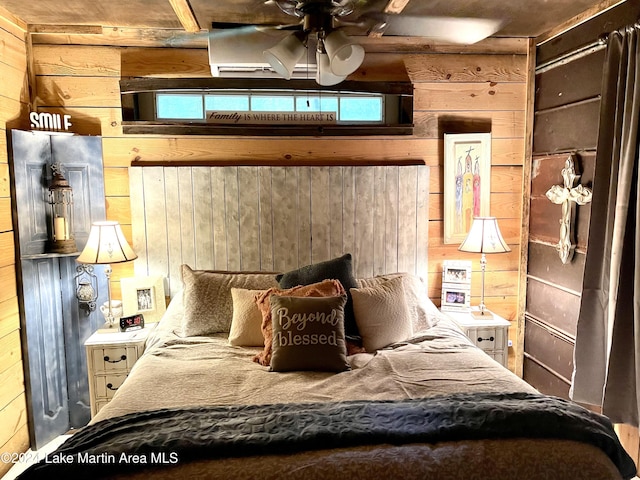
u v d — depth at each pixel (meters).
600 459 1.43
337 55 1.97
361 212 3.11
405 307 2.50
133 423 1.55
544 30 2.92
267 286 2.64
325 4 2.03
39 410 2.71
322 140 3.09
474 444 1.44
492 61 3.15
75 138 2.83
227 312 2.55
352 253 3.12
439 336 2.48
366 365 2.10
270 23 2.69
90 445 1.42
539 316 3.09
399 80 3.10
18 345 2.61
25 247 2.61
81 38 2.86
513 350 3.35
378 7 2.44
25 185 2.61
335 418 1.53
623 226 2.19
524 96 3.19
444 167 3.17
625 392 2.26
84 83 2.89
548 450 1.43
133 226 2.96
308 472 1.33
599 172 2.37
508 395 1.71
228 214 3.02
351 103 3.05
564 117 2.80
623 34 2.22
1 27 2.52
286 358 2.07
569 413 1.56
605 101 2.33
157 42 2.92
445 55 3.12
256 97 2.98
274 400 1.76
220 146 3.03
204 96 2.96
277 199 3.04
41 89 2.86
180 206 2.98
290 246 3.08
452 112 3.16
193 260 3.03
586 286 2.45
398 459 1.37
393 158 3.15
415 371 2.02
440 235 3.24
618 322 2.24
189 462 1.36
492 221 2.93
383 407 1.60
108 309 2.79
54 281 2.82
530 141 3.16
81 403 2.94
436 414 1.54
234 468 1.34
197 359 2.17
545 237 3.01
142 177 2.93
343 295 2.26
